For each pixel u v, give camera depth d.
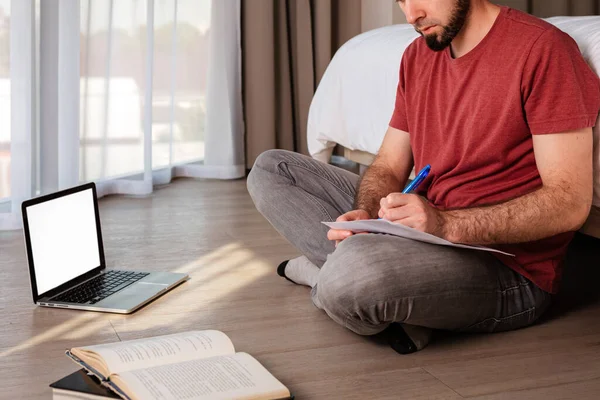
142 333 1.58
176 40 3.52
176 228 2.57
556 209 1.41
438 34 1.52
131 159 3.18
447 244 1.38
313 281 1.81
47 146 2.70
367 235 1.46
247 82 3.70
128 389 1.12
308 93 3.84
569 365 1.42
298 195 1.81
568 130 1.43
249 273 2.03
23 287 1.90
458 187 1.59
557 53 1.44
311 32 3.82
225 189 3.37
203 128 3.66
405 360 1.45
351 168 3.82
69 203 1.88
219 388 1.14
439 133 1.63
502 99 1.49
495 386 1.33
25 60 2.46
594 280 1.96
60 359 1.44
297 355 1.47
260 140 3.73
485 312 1.51
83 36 2.93
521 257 1.54
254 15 3.63
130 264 2.12
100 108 3.04
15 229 2.51
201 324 1.64
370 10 3.85
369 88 2.51
